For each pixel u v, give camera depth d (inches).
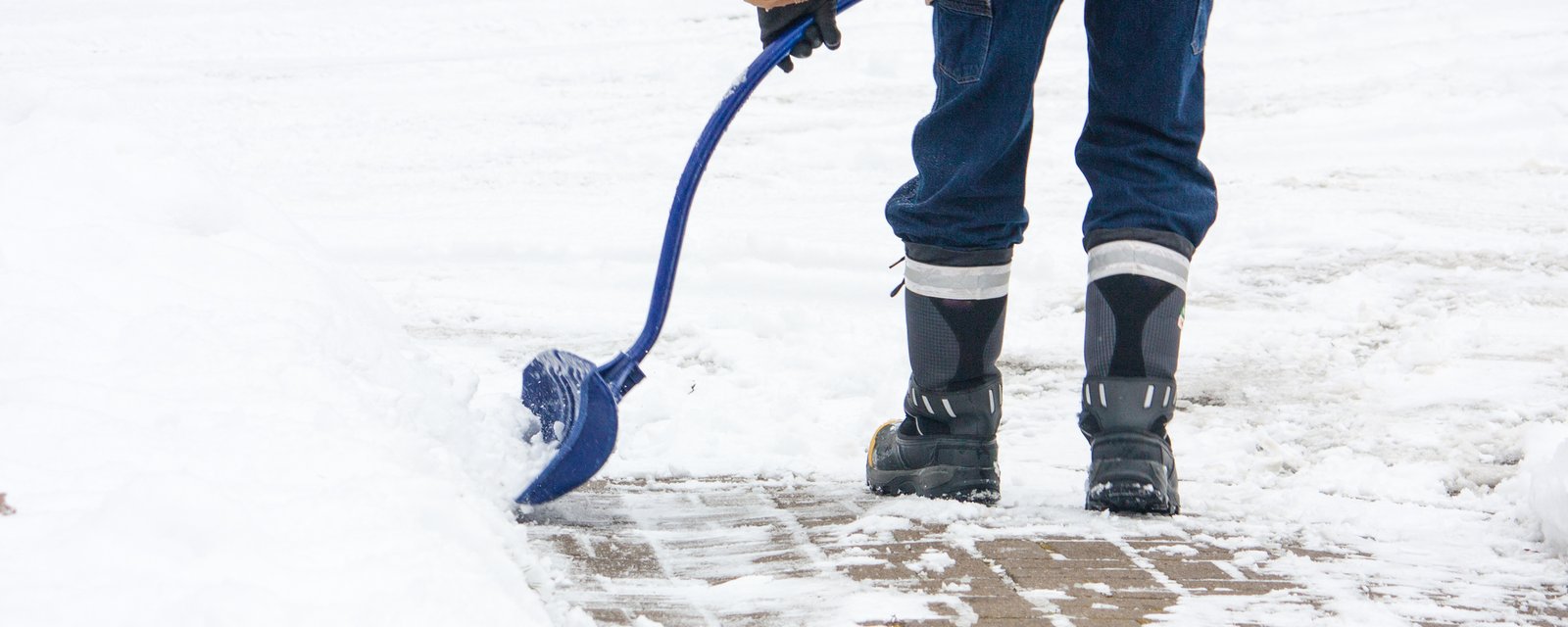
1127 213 185.9
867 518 183.0
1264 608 144.0
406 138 636.7
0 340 165.3
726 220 469.4
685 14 938.1
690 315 356.8
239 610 108.1
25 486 128.6
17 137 221.9
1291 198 478.0
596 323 352.8
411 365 199.5
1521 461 223.5
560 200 512.7
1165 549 169.3
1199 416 265.1
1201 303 359.9
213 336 175.8
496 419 194.5
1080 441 251.9
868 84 703.1
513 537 157.0
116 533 117.8
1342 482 217.2
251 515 125.2
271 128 663.1
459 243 445.4
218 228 216.8
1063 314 353.7
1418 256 397.4
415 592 117.0
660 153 583.8
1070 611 142.1
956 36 181.2
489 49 861.8
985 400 198.2
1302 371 296.7
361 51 873.5
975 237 193.0
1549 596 152.0
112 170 213.6
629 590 150.6
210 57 860.6
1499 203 464.8
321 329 189.9
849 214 479.8
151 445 140.5
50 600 106.7
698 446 243.1
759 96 687.7
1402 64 680.4
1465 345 311.1
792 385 294.2
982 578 154.7
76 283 182.9
